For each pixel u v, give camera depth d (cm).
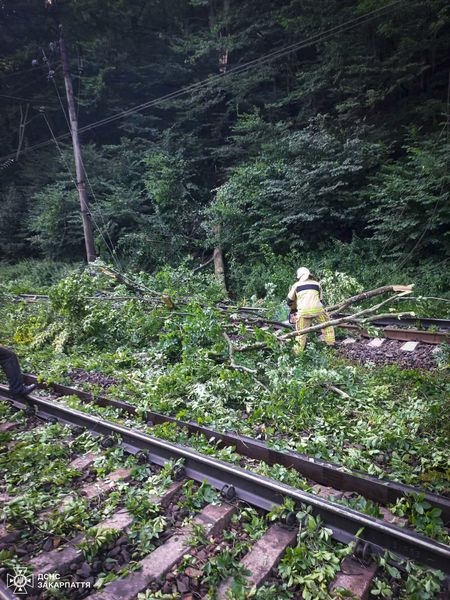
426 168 1126
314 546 298
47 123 2338
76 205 1894
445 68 1548
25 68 2423
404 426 445
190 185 1753
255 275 1355
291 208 1370
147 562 289
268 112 1919
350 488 362
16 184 2392
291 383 512
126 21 2367
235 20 2038
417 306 970
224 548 306
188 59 2142
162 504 350
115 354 711
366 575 275
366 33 1545
